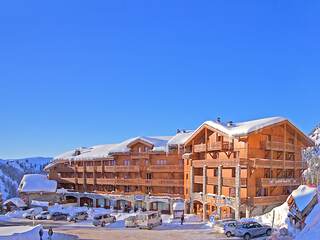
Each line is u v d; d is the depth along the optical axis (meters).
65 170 95.81
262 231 42.25
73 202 90.56
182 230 49.28
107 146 96.44
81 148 105.81
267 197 57.03
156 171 77.56
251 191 57.44
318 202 40.06
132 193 79.56
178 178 75.25
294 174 65.06
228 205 56.91
